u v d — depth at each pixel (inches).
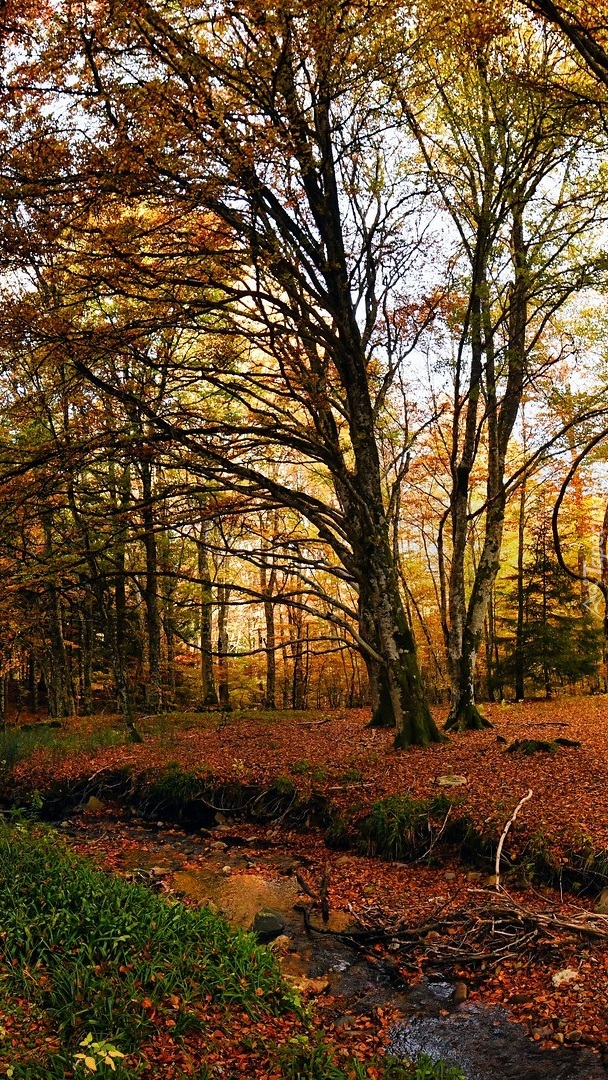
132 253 444.5
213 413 640.4
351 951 307.1
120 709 1013.8
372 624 585.0
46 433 640.4
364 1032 244.1
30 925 240.4
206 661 1075.3
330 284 526.9
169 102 368.8
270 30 374.0
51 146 388.5
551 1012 241.8
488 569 682.8
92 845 458.9
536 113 519.8
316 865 402.0
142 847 454.9
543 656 1064.2
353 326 542.0
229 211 446.6
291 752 582.2
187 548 1072.2
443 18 417.7
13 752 660.1
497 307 698.2
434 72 582.6
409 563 1263.5
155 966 227.5
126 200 430.3
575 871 329.4
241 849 442.9
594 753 501.7
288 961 296.5
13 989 210.7
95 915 253.0
